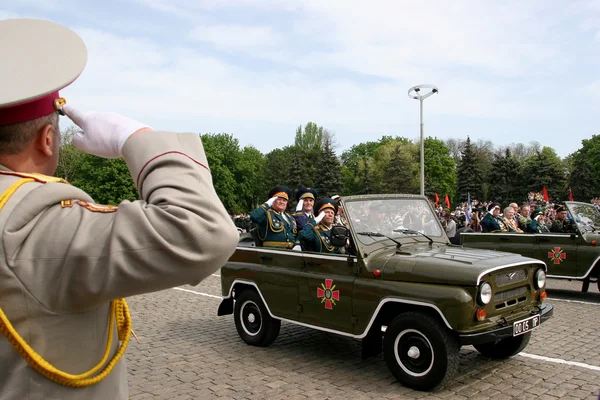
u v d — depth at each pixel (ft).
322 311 17.25
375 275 15.85
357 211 17.60
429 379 14.37
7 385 3.51
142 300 30.55
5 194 3.46
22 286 3.36
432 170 213.05
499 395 14.56
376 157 209.36
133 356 19.24
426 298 14.39
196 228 3.41
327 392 15.10
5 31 3.59
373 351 16.49
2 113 3.57
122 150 3.87
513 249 31.12
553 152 248.11
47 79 3.42
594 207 31.27
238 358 18.79
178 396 15.14
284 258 18.93
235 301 21.11
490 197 152.46
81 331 3.72
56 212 3.57
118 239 3.34
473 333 13.87
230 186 202.28
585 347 19.47
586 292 31.94
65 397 3.64
